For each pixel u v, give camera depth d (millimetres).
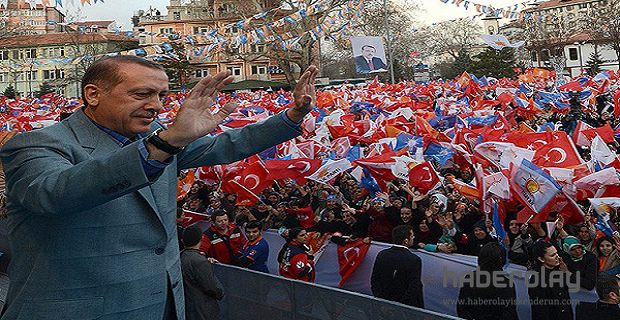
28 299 1765
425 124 11203
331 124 12508
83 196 1549
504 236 5906
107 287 1788
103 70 1854
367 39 19109
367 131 12477
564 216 6496
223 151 2201
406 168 7441
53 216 1630
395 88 27031
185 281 4758
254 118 11852
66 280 1750
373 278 5434
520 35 48344
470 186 6762
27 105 25062
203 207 9234
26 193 1625
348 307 4289
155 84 1883
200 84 1619
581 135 9797
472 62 51812
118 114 1861
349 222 7457
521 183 6121
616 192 6348
